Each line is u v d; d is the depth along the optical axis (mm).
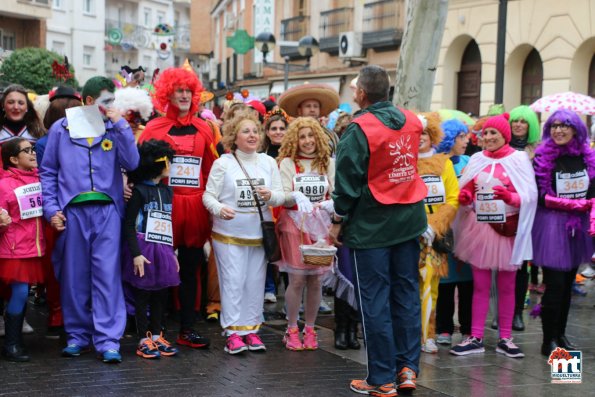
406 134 5520
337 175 5457
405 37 9672
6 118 6895
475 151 8656
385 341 5414
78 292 6168
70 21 51469
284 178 6684
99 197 6117
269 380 5703
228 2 40844
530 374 6059
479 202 6551
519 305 7617
